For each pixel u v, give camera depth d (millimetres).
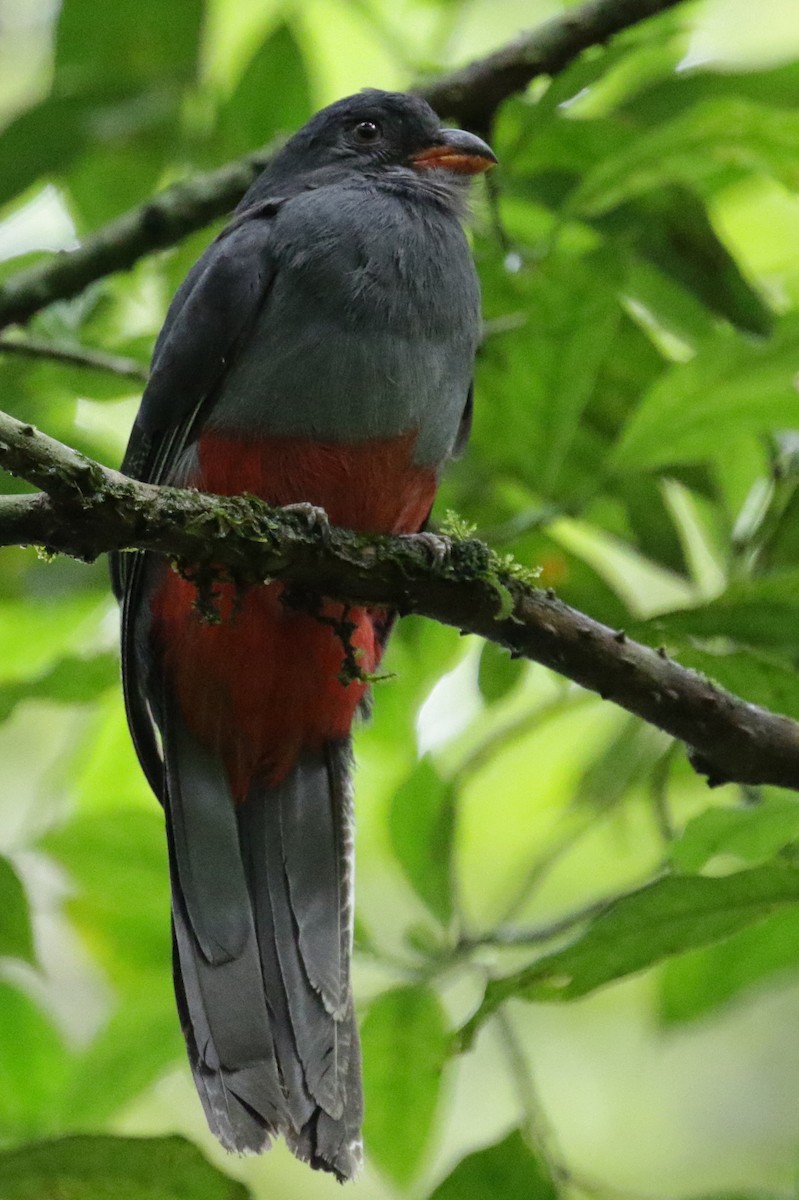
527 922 13188
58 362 10633
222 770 9609
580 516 10477
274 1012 8789
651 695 7980
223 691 9492
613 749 10758
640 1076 15453
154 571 9617
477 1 14383
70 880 10016
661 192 10539
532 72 10977
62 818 10742
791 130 9570
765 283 12477
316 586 8125
